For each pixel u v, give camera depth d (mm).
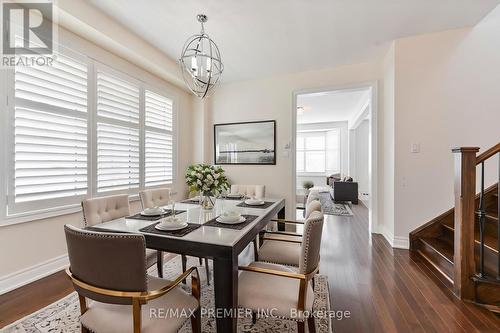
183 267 2205
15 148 2086
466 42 2795
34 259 2232
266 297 1275
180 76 3830
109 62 2928
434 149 2922
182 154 4379
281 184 4191
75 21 2289
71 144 2525
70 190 2512
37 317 1687
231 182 4500
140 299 984
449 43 2842
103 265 994
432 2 2305
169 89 4035
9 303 1861
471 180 1883
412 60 2973
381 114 3605
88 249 1000
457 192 1960
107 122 2939
